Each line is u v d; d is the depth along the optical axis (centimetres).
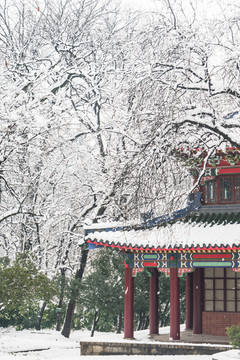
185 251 2338
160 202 1778
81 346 2362
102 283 3712
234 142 1755
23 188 3669
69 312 3884
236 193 2478
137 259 2466
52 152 3816
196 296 2569
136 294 3794
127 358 2117
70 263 4144
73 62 4138
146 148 1759
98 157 3784
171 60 1827
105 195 3653
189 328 2894
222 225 2373
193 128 1848
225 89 1784
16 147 2948
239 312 2464
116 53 3853
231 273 2514
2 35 4234
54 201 3925
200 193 2500
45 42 4266
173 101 1758
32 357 2427
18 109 3095
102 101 4081
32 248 4019
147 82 1814
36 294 2509
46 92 3425
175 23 1844
